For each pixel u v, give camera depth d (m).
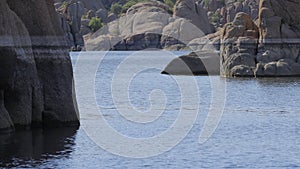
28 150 63.31
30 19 75.94
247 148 65.81
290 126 79.81
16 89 73.06
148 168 57.25
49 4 78.50
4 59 70.56
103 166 57.59
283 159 60.97
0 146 65.00
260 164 59.03
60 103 76.75
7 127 72.12
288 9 161.88
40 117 75.31
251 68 158.88
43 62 76.31
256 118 86.94
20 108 73.50
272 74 156.38
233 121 83.88
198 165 58.50
